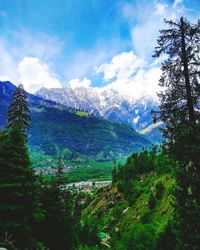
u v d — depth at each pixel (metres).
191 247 15.42
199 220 15.54
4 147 27.72
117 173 153.75
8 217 26.38
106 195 134.75
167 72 22.72
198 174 16.45
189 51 22.28
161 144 19.34
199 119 20.91
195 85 21.83
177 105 21.91
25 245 26.61
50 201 36.06
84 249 42.69
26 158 28.14
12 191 26.44
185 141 16.94
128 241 43.12
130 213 100.81
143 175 129.62
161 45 22.84
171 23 22.53
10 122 41.62
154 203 85.38
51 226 35.47
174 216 16.70
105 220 107.50
